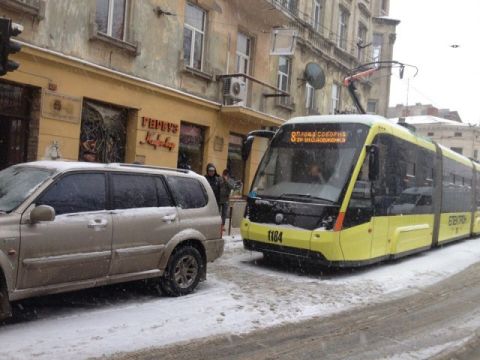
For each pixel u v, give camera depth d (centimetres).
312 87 2392
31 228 548
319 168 978
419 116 6288
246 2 1738
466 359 560
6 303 527
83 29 1220
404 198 1147
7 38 696
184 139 1605
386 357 545
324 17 2467
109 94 1298
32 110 1143
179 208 734
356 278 959
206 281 843
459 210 1636
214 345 548
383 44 3450
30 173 607
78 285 598
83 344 518
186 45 1587
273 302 737
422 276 1030
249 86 1903
